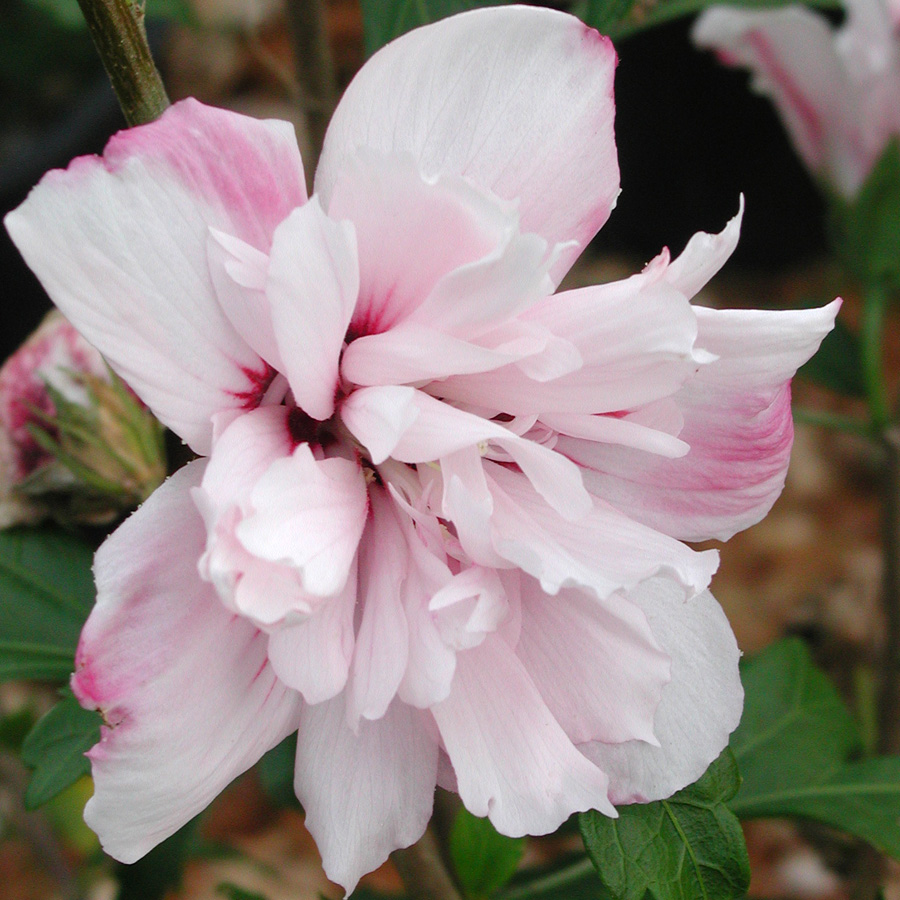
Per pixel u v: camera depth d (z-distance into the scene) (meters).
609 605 0.33
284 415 0.32
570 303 0.32
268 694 0.32
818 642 0.85
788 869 0.75
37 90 0.91
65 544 0.40
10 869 0.75
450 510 0.32
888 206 0.44
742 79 0.90
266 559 0.30
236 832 0.80
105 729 0.31
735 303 1.02
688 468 0.34
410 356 0.32
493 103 0.32
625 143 0.95
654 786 0.34
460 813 0.40
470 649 0.33
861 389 0.50
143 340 0.31
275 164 0.31
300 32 0.39
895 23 0.43
